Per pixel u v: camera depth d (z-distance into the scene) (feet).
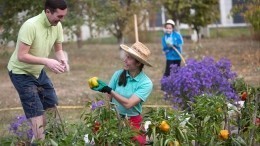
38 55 19.90
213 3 71.67
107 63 58.70
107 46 80.48
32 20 19.52
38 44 19.60
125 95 18.93
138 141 16.34
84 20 52.26
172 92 27.25
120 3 59.36
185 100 26.53
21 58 19.25
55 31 20.35
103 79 46.39
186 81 26.05
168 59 40.73
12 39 49.29
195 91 26.00
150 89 18.93
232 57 58.44
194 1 70.08
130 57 18.76
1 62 58.54
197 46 70.44
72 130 15.87
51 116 17.16
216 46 71.61
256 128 18.56
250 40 77.25
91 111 16.46
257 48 65.98
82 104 34.88
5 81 46.65
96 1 52.90
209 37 86.69
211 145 17.22
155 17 84.69
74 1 50.78
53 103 21.08
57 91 40.68
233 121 18.85
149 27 88.07
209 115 17.35
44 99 20.89
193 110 17.99
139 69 19.06
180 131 16.17
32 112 19.75
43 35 19.67
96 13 53.57
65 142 15.02
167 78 28.09
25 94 19.84
